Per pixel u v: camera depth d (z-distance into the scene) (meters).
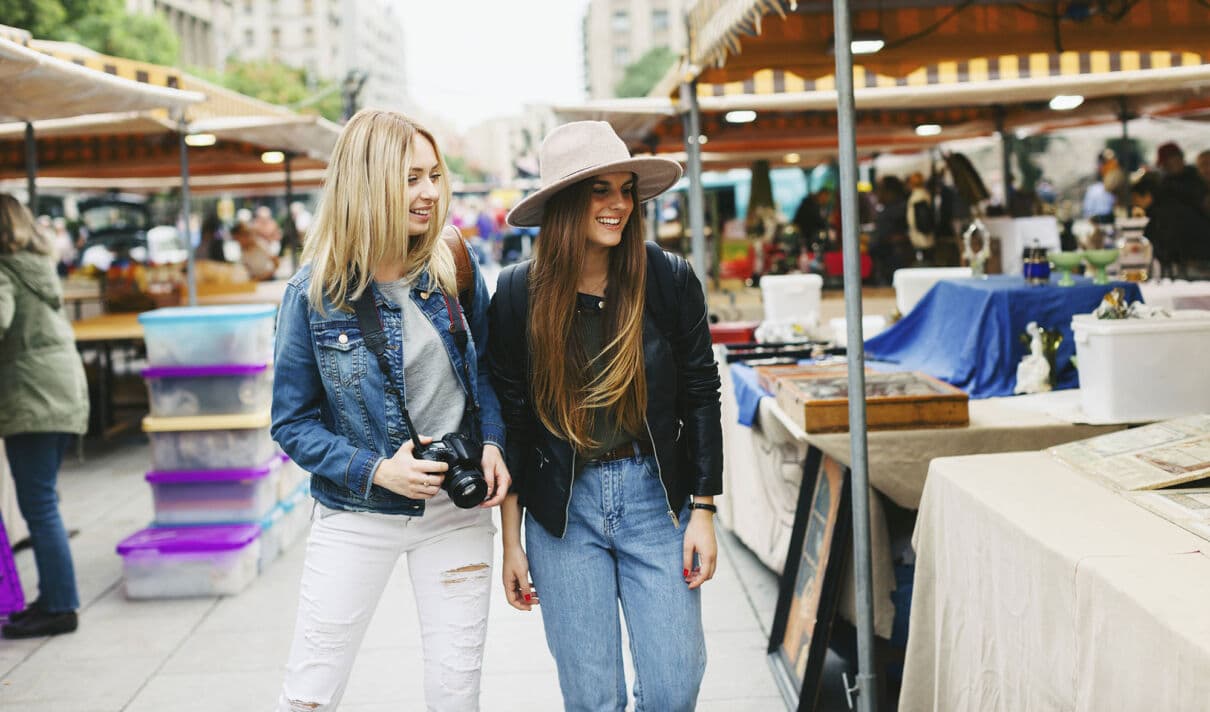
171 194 16.91
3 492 5.34
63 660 3.92
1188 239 7.67
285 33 114.38
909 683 2.63
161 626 4.26
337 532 2.19
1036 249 4.21
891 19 4.16
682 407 2.34
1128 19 4.21
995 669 2.16
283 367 2.18
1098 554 1.81
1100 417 3.16
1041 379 3.84
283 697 2.22
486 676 3.68
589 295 2.23
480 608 2.26
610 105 6.35
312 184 14.38
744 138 8.60
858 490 2.77
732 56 4.37
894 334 4.69
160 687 3.65
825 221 10.67
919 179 9.52
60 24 25.94
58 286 4.09
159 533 4.77
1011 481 2.36
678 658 2.23
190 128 7.93
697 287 2.30
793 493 3.99
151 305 10.48
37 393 3.98
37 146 8.49
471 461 2.09
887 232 9.87
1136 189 8.66
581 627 2.27
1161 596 1.60
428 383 2.19
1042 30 4.23
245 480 4.82
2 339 3.95
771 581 4.53
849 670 3.38
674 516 2.27
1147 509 2.08
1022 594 2.01
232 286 11.55
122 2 31.12
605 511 2.25
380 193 2.08
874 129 8.60
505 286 2.30
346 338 2.14
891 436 3.11
